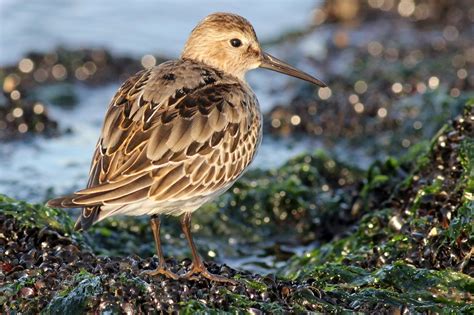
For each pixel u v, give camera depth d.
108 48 24.08
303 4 28.11
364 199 14.40
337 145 18.67
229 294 9.89
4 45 23.94
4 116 19.16
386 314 9.76
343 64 23.31
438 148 12.62
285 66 12.54
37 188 16.17
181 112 10.28
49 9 26.48
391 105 19.42
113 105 10.57
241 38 12.13
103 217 9.80
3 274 10.34
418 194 11.91
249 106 10.98
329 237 14.82
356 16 26.83
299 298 9.88
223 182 10.66
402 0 26.81
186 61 11.55
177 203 10.30
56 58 22.89
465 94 18.98
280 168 16.41
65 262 10.67
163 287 9.80
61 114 20.67
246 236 14.84
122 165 9.91
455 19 25.72
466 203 10.84
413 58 23.09
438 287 10.12
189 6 27.33
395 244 11.41
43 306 9.74
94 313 9.51
